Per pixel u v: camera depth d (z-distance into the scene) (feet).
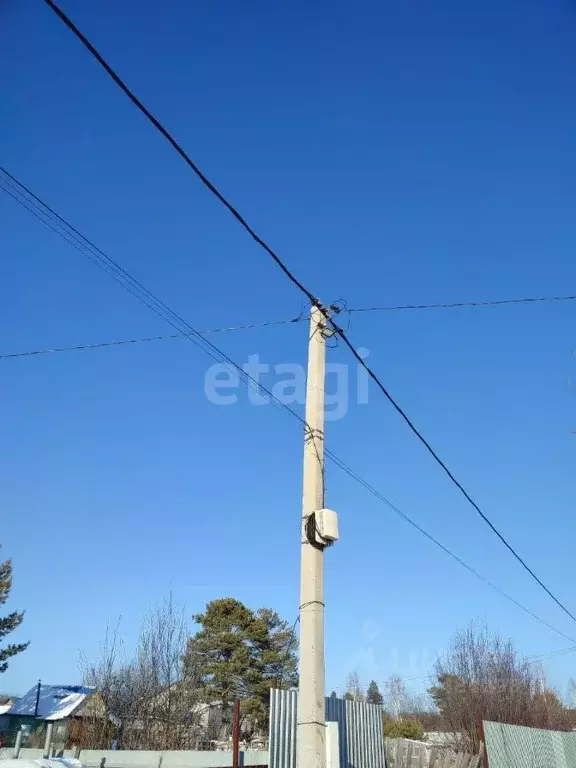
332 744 22.63
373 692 246.27
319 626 24.07
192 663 98.07
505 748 59.57
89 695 93.45
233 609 151.43
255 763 70.08
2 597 89.76
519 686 102.47
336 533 25.02
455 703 102.01
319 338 29.91
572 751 74.64
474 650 106.32
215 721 125.08
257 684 139.95
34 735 89.97
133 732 86.69
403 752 51.55
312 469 26.91
